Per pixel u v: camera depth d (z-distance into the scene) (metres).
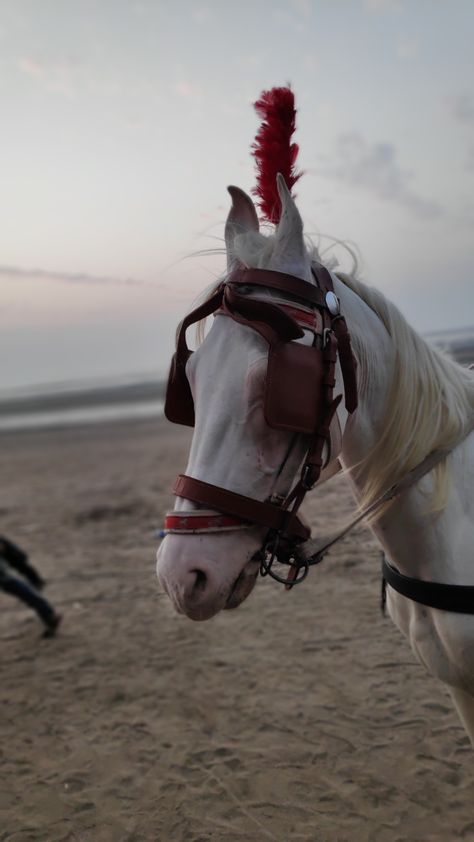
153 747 2.75
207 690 3.18
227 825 2.20
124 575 5.17
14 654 3.94
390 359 1.37
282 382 1.11
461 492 1.34
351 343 1.30
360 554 2.72
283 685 3.11
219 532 1.17
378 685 2.97
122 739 2.85
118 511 7.39
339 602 3.90
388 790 2.27
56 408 30.77
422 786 2.27
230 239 1.38
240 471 1.17
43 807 2.42
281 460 1.18
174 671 3.44
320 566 4.35
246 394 1.16
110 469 10.59
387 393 1.36
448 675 1.39
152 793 2.44
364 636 3.46
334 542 1.35
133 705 3.13
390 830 2.08
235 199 1.39
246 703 3.00
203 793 2.40
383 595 1.68
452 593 1.31
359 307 1.37
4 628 4.43
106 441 15.04
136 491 8.40
